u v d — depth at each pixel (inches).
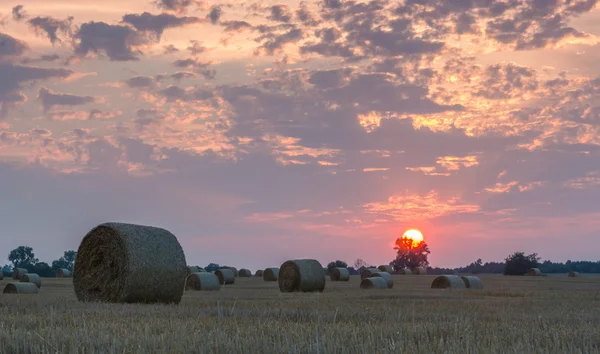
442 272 5984.3
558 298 918.4
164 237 881.5
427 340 376.8
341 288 1561.3
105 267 867.4
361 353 329.1
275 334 391.9
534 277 3166.8
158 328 430.3
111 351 326.6
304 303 744.3
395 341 372.8
